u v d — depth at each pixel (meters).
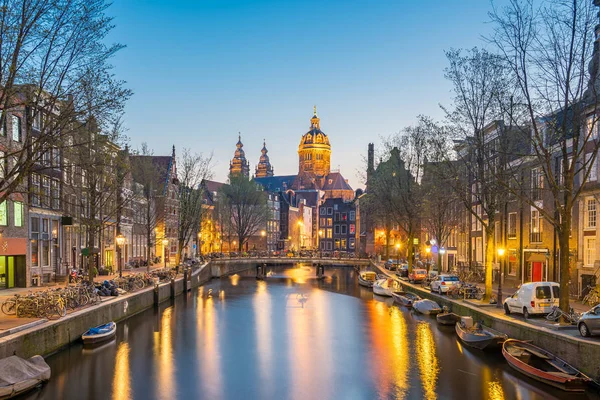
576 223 31.00
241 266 85.38
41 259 36.00
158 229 67.75
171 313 37.66
